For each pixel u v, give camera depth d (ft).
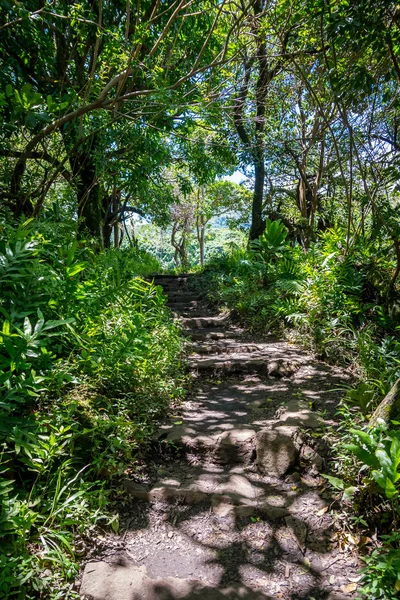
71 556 6.38
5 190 18.97
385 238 20.40
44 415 7.98
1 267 8.60
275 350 15.89
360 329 15.70
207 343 17.25
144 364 11.37
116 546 6.86
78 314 10.68
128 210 40.52
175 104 15.78
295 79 28.63
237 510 7.61
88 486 7.23
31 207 19.95
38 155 20.99
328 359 14.26
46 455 6.92
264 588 6.20
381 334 15.72
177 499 7.89
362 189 29.99
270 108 31.27
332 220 31.12
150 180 31.48
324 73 23.04
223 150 30.58
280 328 18.15
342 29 13.07
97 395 9.62
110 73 20.90
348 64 16.56
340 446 8.18
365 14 12.76
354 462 7.77
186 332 18.85
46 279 9.51
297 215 39.83
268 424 10.11
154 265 40.86
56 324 7.65
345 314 15.74
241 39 25.21
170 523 7.44
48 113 12.75
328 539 7.00
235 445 9.20
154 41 22.48
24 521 5.84
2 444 6.56
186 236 81.87
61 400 8.80
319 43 21.74
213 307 23.67
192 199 73.36
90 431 8.11
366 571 5.82
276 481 8.43
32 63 20.85
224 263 33.17
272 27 21.56
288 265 22.40
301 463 8.66
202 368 14.12
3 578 5.30
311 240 28.35
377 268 18.58
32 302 9.07
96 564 6.43
